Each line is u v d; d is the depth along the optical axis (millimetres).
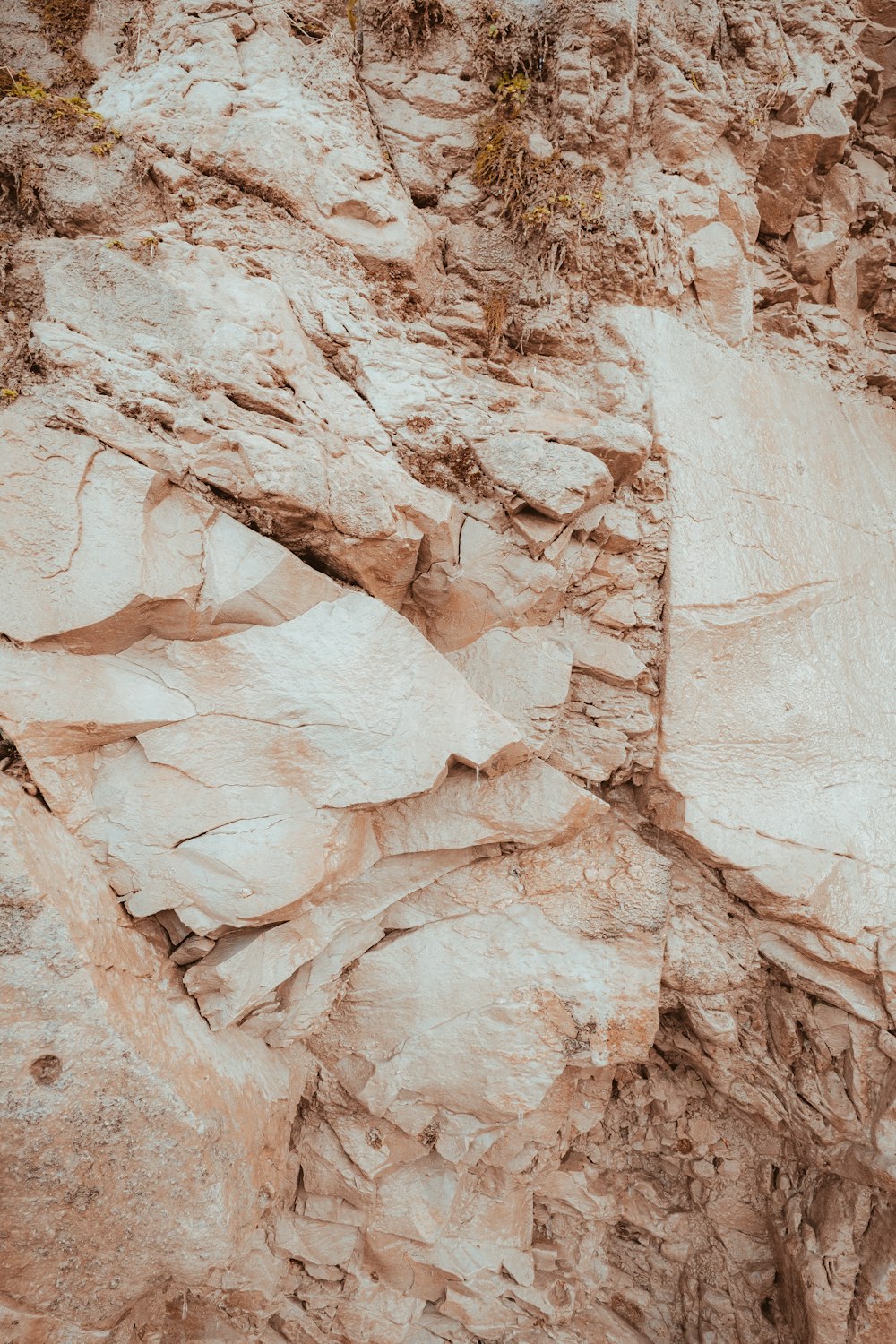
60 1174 2518
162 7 3531
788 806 3674
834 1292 3617
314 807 3057
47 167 3127
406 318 3613
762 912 3656
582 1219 4211
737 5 4352
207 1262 2727
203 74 3371
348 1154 3627
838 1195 3748
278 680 3010
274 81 3436
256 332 3049
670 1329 4207
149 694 2916
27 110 3180
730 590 3752
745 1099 3988
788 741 3754
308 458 2994
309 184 3367
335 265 3428
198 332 2994
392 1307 3795
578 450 3406
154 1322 3115
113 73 3582
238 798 2994
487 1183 3896
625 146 3975
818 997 3713
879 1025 3594
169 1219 2670
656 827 3785
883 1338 3521
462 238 3842
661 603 3727
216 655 2986
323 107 3475
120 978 2762
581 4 3770
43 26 3689
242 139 3297
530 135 3830
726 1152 4211
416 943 3564
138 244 3049
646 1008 3512
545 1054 3479
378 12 3758
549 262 3811
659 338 3924
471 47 3832
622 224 3826
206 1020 3100
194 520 2920
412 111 3846
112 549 2762
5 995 2477
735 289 4199
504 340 3885
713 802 3584
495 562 3420
